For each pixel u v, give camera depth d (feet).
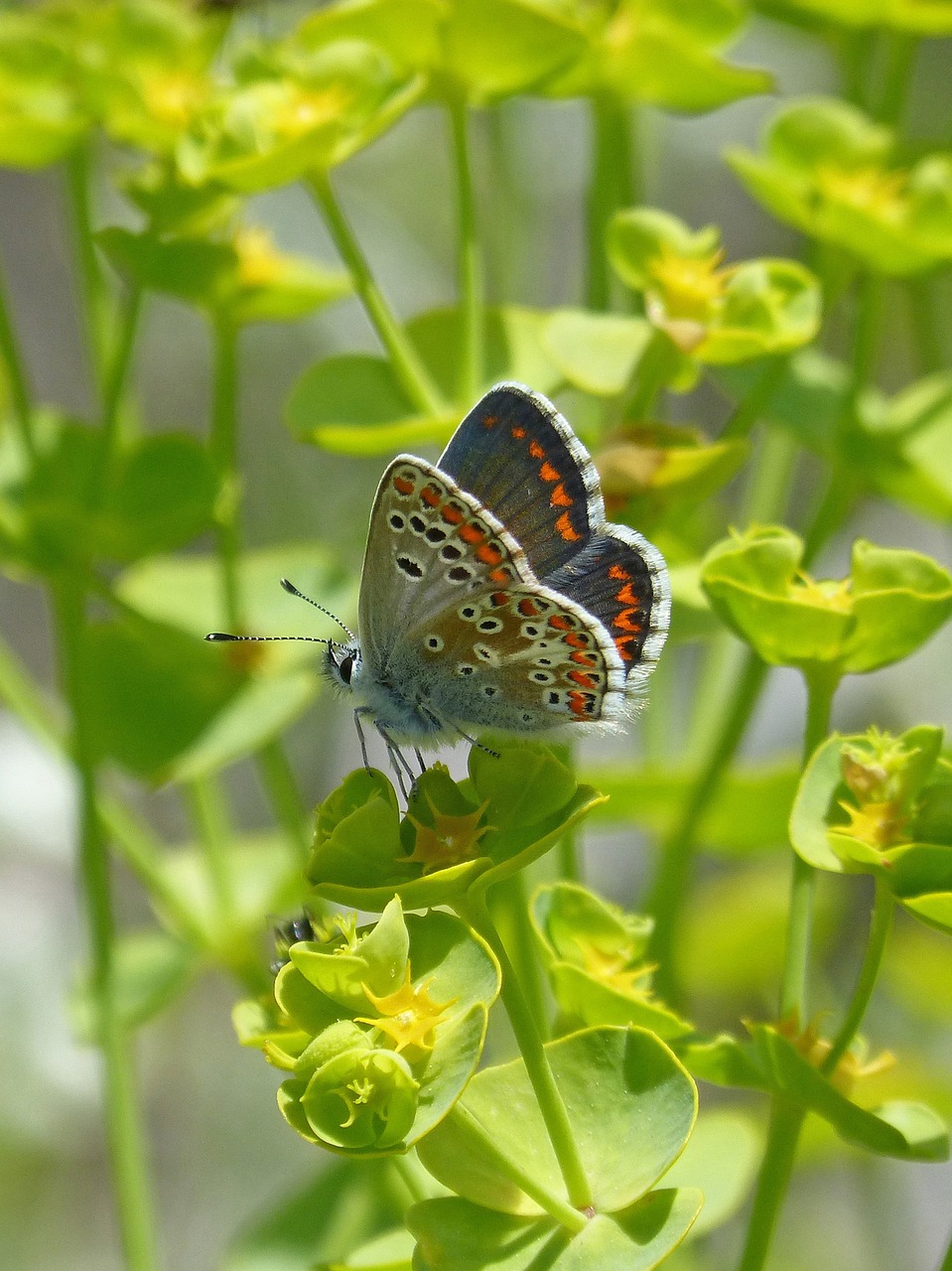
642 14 1.59
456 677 1.51
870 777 1.44
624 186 1.61
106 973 1.59
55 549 1.59
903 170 1.62
